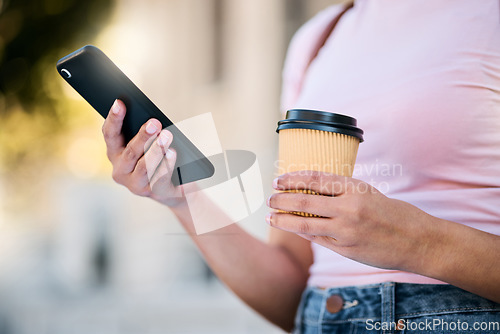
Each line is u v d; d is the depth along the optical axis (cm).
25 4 288
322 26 136
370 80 109
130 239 742
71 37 292
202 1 786
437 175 98
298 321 119
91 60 90
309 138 85
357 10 122
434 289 94
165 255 730
